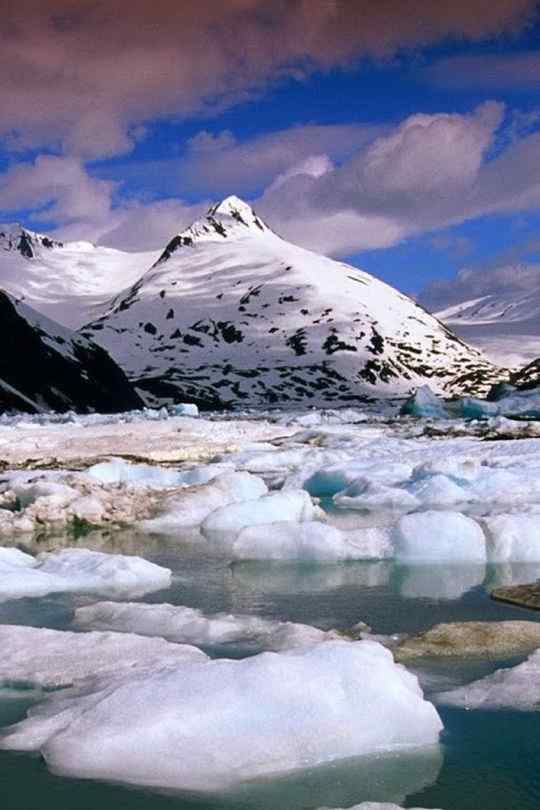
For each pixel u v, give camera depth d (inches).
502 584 450.0
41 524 655.1
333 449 1104.2
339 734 230.7
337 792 213.6
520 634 341.7
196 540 592.7
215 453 1235.9
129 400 3991.1
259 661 247.0
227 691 235.9
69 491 713.6
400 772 223.9
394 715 239.0
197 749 222.7
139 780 215.5
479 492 756.0
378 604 410.9
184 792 212.2
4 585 434.6
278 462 1044.5
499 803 209.9
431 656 318.3
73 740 227.3
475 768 227.1
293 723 230.2
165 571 472.1
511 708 266.5
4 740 236.4
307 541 518.9
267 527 534.0
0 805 205.8
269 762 221.3
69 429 1524.4
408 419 2094.0
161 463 1121.4
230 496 708.0
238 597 426.0
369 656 253.4
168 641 338.6
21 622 372.2
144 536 611.2
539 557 504.4
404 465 887.1
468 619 382.6
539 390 2475.4
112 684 264.8
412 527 516.7
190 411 2481.5
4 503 756.0
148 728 226.2
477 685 284.7
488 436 1422.2
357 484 804.0
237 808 206.5
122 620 370.9
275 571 488.1
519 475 800.3
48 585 444.1
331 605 409.7
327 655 251.6
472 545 509.7
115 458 1127.0
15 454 1199.6
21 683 279.6
